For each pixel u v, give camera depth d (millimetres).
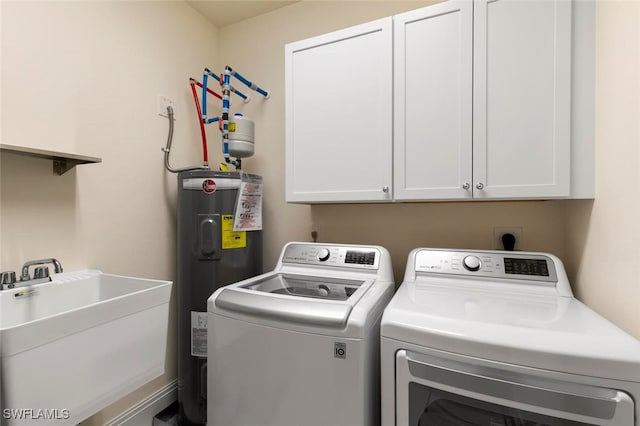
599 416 659
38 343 733
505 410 761
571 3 1098
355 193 1431
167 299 1119
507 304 984
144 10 1639
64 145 1265
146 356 1036
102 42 1422
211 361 1146
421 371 829
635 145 838
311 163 1525
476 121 1210
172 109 1785
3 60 1080
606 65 1005
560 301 1020
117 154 1489
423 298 1051
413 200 1388
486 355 755
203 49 2051
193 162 1941
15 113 1112
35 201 1175
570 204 1313
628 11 876
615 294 940
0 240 1076
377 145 1384
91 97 1372
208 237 1547
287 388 994
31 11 1157
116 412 1485
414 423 851
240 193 1613
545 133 1120
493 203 1517
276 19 2020
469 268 1238
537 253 1204
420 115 1307
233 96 2131
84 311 837
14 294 999
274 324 1014
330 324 936
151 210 1672
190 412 1582
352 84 1436
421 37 1302
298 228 1956
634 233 842
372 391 981
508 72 1166
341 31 1452
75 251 1308
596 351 676
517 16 1152
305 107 1538
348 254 1457
